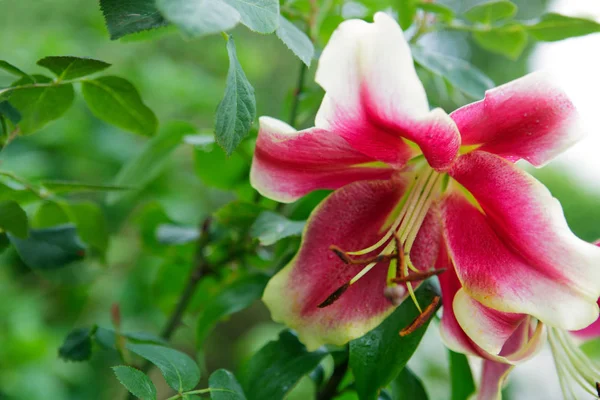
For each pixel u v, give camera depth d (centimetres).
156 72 140
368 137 55
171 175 123
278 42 198
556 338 61
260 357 63
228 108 51
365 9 75
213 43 165
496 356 55
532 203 53
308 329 57
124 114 63
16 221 60
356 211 58
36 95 59
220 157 74
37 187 65
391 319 58
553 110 53
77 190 66
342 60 51
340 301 57
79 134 125
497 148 54
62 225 66
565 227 52
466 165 55
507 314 55
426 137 53
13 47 132
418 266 58
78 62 56
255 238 61
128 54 148
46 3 151
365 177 59
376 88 52
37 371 119
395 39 50
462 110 54
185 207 124
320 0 72
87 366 133
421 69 74
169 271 80
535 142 54
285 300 57
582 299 52
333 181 59
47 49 129
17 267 87
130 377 54
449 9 70
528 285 53
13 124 60
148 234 79
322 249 58
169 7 45
